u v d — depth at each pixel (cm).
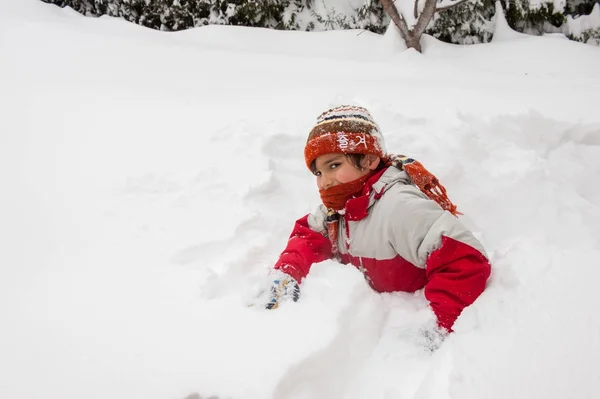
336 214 150
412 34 555
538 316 106
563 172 238
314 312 118
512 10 639
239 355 108
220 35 588
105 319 126
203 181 214
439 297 125
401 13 576
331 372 108
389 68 466
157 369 107
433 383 101
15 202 199
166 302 132
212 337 115
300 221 161
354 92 347
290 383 102
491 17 631
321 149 138
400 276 141
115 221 184
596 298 105
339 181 140
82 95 340
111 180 219
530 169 225
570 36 624
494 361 98
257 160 229
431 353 115
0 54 446
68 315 128
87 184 216
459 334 112
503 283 125
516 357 96
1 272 151
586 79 446
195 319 123
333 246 152
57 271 152
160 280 145
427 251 129
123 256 160
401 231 133
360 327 120
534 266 125
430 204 134
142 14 658
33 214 190
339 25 639
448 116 267
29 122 288
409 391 105
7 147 254
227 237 170
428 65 492
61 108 312
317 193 216
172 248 164
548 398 86
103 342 117
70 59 441
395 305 138
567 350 94
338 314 117
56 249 165
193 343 114
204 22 646
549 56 538
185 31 604
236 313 123
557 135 260
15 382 106
